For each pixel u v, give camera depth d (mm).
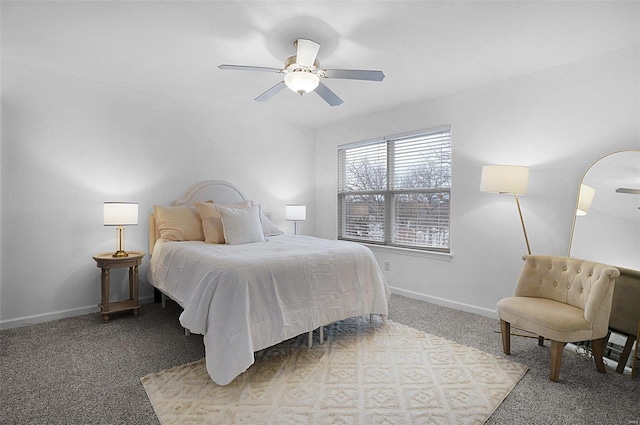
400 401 1846
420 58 2645
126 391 1914
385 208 4234
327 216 5008
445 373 2152
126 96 3475
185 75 3082
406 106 3955
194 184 3977
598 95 2588
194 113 3963
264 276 2221
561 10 1981
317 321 2463
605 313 2076
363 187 4543
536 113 2918
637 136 2420
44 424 1628
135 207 3166
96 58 2734
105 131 3350
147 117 3621
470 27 2182
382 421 1679
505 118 3115
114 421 1654
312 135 5164
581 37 2307
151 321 3057
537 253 2928
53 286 3094
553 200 2828
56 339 2625
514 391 1963
